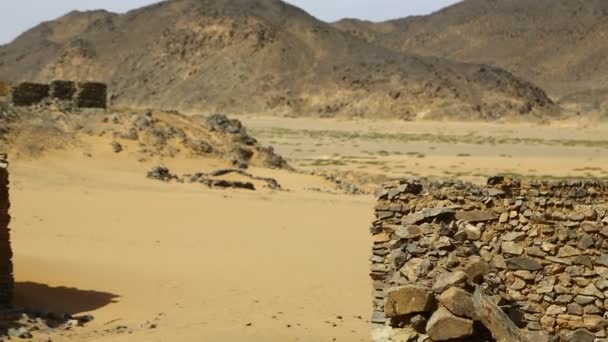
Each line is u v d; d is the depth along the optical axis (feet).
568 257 53.78
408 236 53.93
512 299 53.78
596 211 53.83
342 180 263.29
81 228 139.85
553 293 53.36
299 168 328.49
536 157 379.35
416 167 325.21
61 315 77.66
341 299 92.94
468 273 50.88
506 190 56.34
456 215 55.98
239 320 80.53
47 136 222.48
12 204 158.10
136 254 118.01
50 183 186.60
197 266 110.93
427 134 594.65
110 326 76.33
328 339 72.64
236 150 255.70
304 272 108.58
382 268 57.57
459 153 421.59
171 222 150.51
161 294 91.71
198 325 77.66
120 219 150.51
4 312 74.18
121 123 242.37
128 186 191.52
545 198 55.36
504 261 54.39
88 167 212.23
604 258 53.16
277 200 184.75
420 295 43.32
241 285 98.89
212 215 159.02
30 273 94.53
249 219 156.25
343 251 126.52
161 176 209.67
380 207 58.29
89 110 249.34
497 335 42.01
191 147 242.37
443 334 42.42
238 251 124.77
